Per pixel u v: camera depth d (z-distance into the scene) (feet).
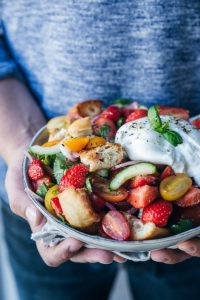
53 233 1.83
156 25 2.15
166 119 1.87
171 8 2.11
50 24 2.26
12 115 2.43
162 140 1.77
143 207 1.66
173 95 2.36
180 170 1.76
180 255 1.83
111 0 2.10
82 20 2.17
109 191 1.70
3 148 2.36
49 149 1.86
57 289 3.11
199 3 2.15
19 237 2.86
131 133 1.81
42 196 1.78
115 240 1.62
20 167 2.10
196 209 1.71
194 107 2.45
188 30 2.19
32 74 2.55
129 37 2.20
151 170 1.68
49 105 2.50
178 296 3.11
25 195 1.98
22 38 2.45
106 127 1.94
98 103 2.17
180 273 2.93
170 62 2.25
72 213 1.62
